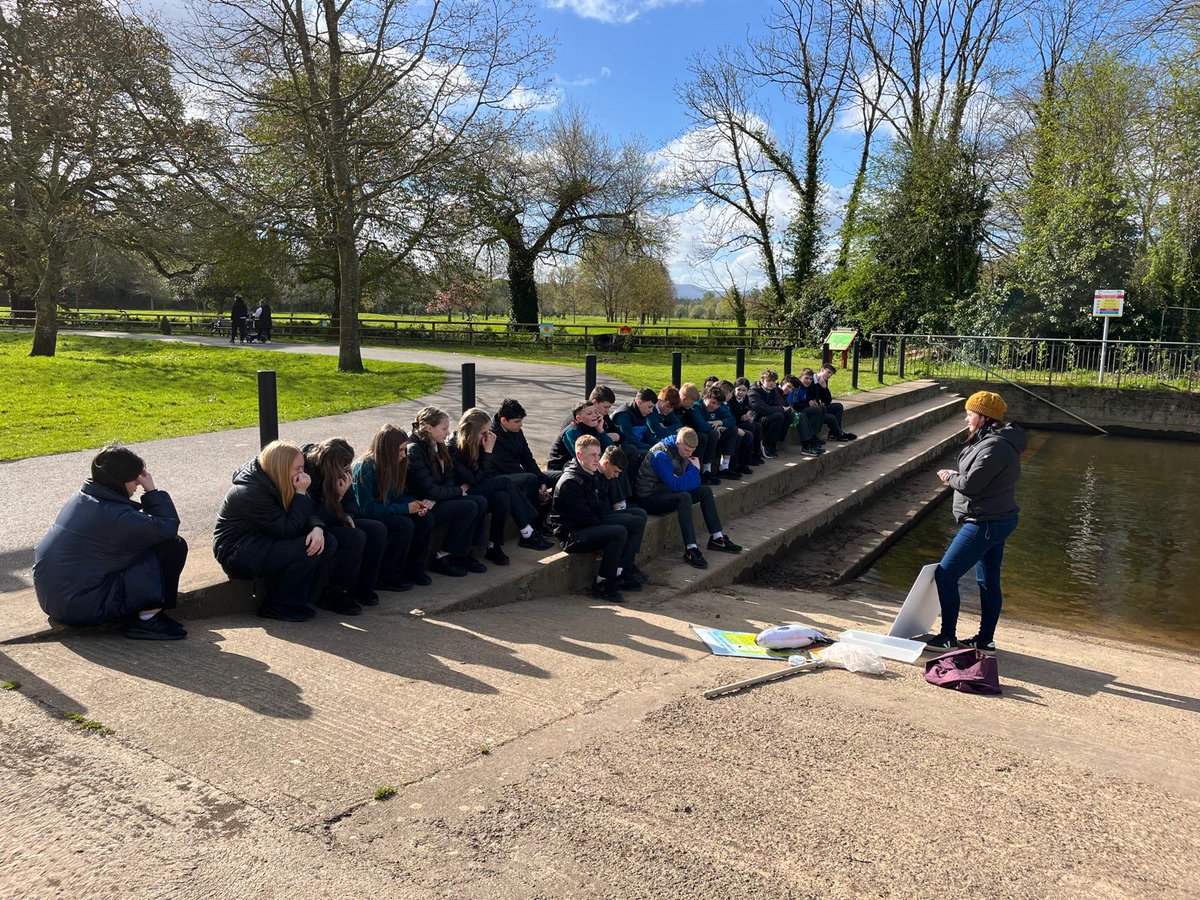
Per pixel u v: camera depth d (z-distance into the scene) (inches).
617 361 945.5
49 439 353.1
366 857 101.2
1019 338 858.1
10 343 897.5
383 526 208.7
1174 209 874.8
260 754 124.7
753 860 106.0
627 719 149.6
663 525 314.2
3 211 787.4
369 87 713.6
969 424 219.3
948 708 170.6
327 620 194.5
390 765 124.5
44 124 677.3
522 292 1393.9
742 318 1482.5
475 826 109.9
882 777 132.6
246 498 184.9
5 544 220.1
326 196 712.4
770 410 450.9
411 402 520.1
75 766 117.1
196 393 522.9
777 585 319.6
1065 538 406.9
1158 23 813.9
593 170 1310.3
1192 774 143.9
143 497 171.6
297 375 644.7
